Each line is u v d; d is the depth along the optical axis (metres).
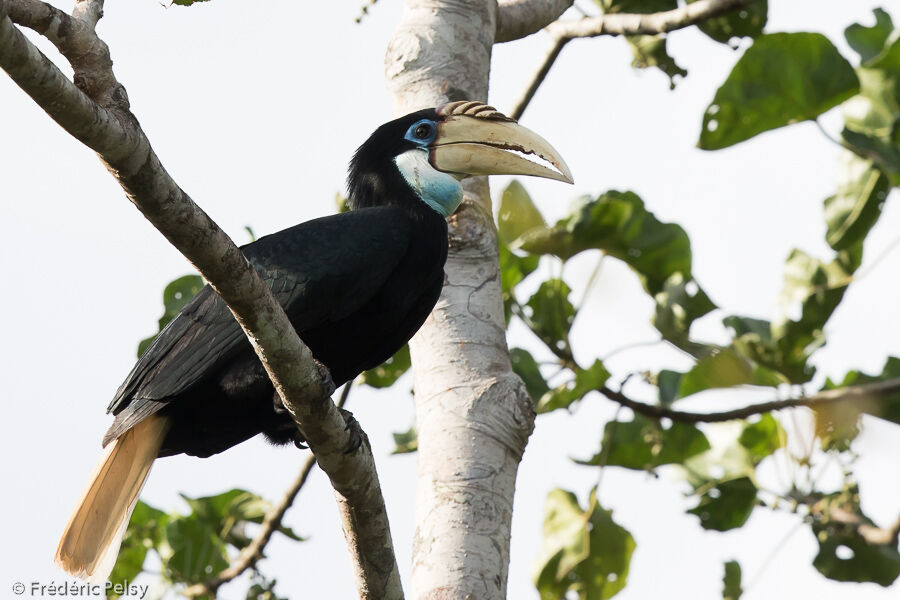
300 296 10.12
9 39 5.79
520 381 10.27
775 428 15.52
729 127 14.70
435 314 10.63
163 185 6.64
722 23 15.16
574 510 14.88
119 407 9.94
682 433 15.41
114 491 9.53
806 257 14.91
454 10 11.98
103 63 6.45
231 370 9.80
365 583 8.84
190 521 15.59
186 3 7.77
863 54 15.35
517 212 14.33
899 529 14.35
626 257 14.22
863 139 14.60
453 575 9.27
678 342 14.27
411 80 11.77
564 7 13.26
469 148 11.15
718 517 15.46
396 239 10.44
